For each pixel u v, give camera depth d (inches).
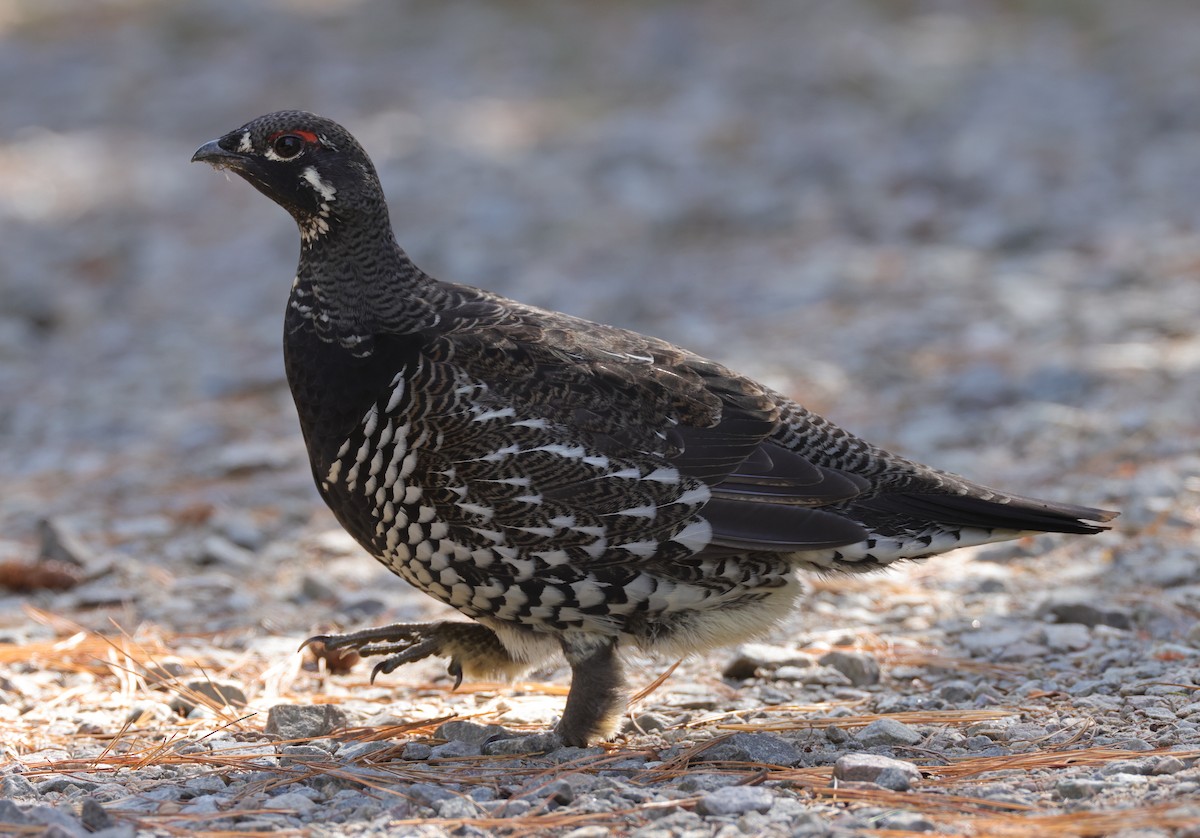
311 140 290.7
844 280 752.3
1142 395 540.4
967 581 401.7
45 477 546.9
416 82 1368.1
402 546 287.9
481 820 242.2
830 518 284.4
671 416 285.9
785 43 1405.0
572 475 278.2
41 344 743.1
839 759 263.3
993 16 1471.5
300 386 291.4
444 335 286.5
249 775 271.3
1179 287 682.8
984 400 559.5
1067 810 238.1
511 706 324.8
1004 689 323.9
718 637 295.4
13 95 1398.9
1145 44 1296.8
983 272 749.3
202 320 778.2
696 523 280.8
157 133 1248.2
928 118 1106.7
